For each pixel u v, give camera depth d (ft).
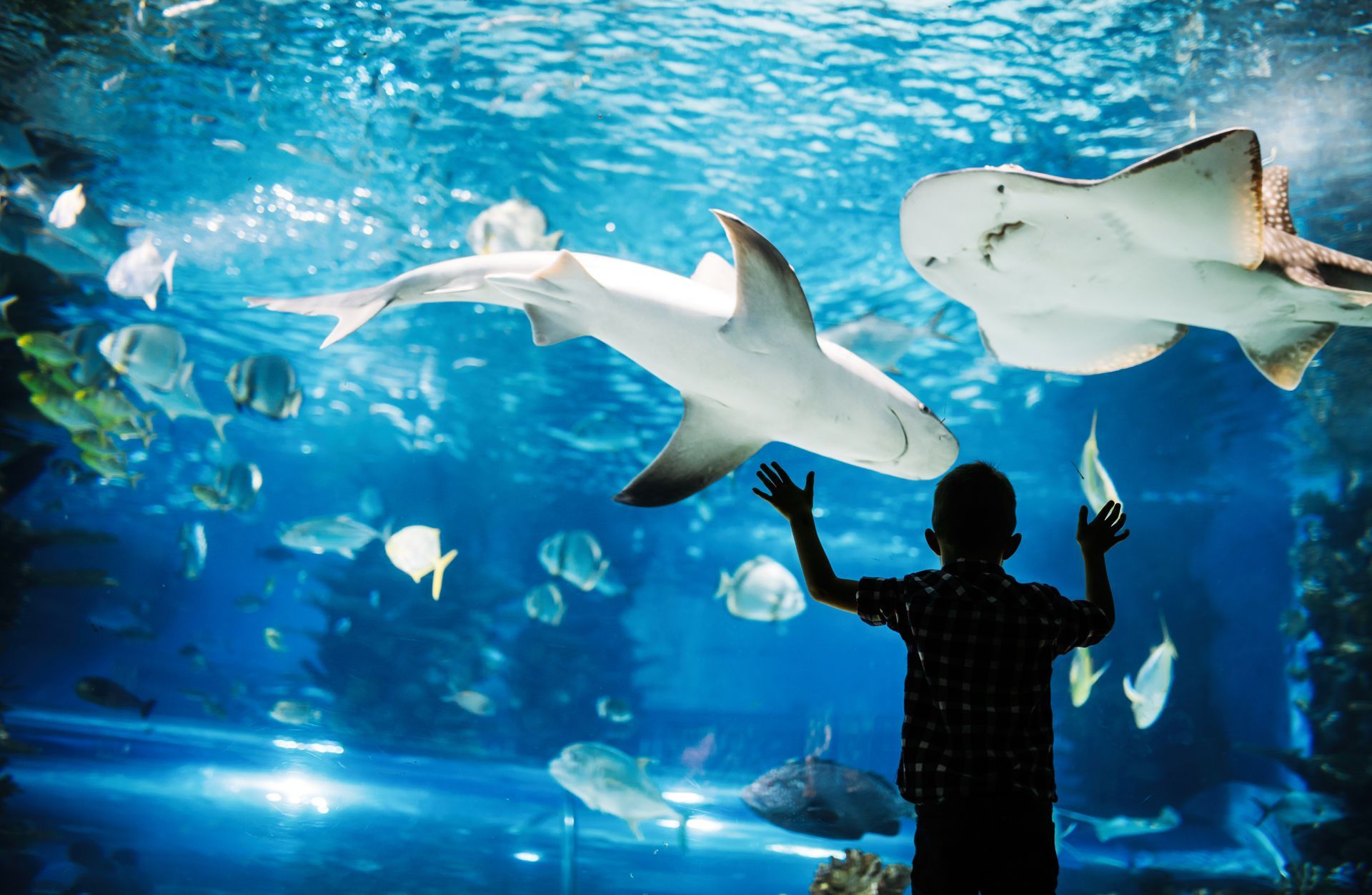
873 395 11.07
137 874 19.33
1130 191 9.30
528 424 73.20
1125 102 25.46
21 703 53.26
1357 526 42.29
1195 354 44.16
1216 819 52.24
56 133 30.32
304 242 38.27
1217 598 85.10
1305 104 24.73
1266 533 76.48
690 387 10.94
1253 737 85.40
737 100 26.86
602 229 34.30
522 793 46.68
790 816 22.71
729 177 30.81
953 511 7.52
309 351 59.00
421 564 26.76
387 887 21.63
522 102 27.30
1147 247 10.21
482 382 63.36
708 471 11.69
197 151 31.30
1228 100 24.98
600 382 60.39
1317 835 35.58
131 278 26.43
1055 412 56.39
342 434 81.51
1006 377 50.65
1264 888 32.83
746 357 10.43
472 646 59.67
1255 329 11.60
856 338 26.25
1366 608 40.37
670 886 27.32
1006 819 6.47
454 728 57.21
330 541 35.60
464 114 28.25
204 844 23.24
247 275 42.70
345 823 30.27
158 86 27.63
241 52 25.90
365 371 62.69
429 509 87.45
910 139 28.07
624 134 28.78
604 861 30.14
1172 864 38.55
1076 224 9.97
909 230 10.80
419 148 30.22
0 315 29.68
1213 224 9.58
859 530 107.55
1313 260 11.19
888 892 16.43
